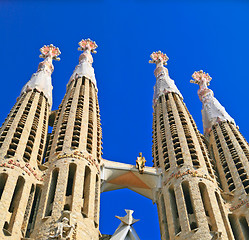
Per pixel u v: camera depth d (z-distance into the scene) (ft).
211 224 200.54
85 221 187.21
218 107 303.68
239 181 229.86
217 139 274.77
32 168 208.85
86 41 380.37
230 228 201.36
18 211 183.93
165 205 221.25
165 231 212.23
